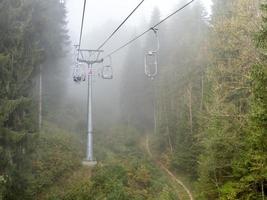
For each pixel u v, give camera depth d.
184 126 37.69
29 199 20.59
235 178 21.03
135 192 25.91
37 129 24.08
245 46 21.67
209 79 26.17
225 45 25.11
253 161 17.94
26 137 20.45
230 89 22.73
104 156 34.94
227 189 19.61
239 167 19.27
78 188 24.14
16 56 20.88
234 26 22.08
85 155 32.56
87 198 23.19
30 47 24.73
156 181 31.31
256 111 14.08
